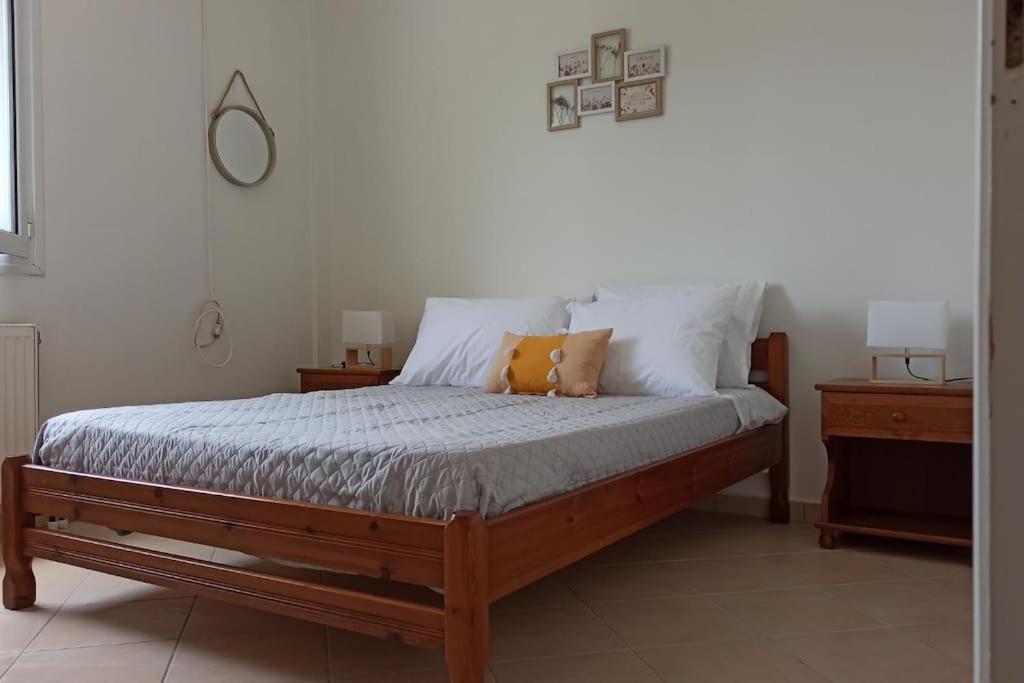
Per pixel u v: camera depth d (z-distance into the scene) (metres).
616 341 3.34
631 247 3.84
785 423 3.47
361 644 2.12
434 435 2.06
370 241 4.61
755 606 2.40
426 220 4.42
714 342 3.27
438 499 1.71
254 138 4.25
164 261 3.80
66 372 3.36
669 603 2.43
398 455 1.80
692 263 3.69
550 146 4.04
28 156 3.18
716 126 3.63
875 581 2.64
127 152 3.62
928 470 3.20
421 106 4.43
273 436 2.07
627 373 3.27
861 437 3.20
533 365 3.28
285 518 1.89
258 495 1.97
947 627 2.22
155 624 2.28
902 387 2.85
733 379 3.38
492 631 2.21
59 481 2.35
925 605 2.40
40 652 2.08
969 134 3.13
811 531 3.31
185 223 3.90
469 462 1.73
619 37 3.83
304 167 4.64
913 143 3.23
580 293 3.98
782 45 3.48
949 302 3.16
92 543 2.28
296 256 4.57
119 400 3.59
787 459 3.47
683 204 3.71
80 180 3.41
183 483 2.11
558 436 2.06
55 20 3.30
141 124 3.68
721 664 1.97
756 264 3.55
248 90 4.26
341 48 4.65
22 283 3.19
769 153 3.52
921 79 3.21
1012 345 0.45
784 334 3.45
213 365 4.05
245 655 2.05
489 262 4.23
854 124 3.34
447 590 1.62
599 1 3.89
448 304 3.98
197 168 3.97
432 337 3.84
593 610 2.37
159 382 3.77
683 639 2.14
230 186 4.16
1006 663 0.45
